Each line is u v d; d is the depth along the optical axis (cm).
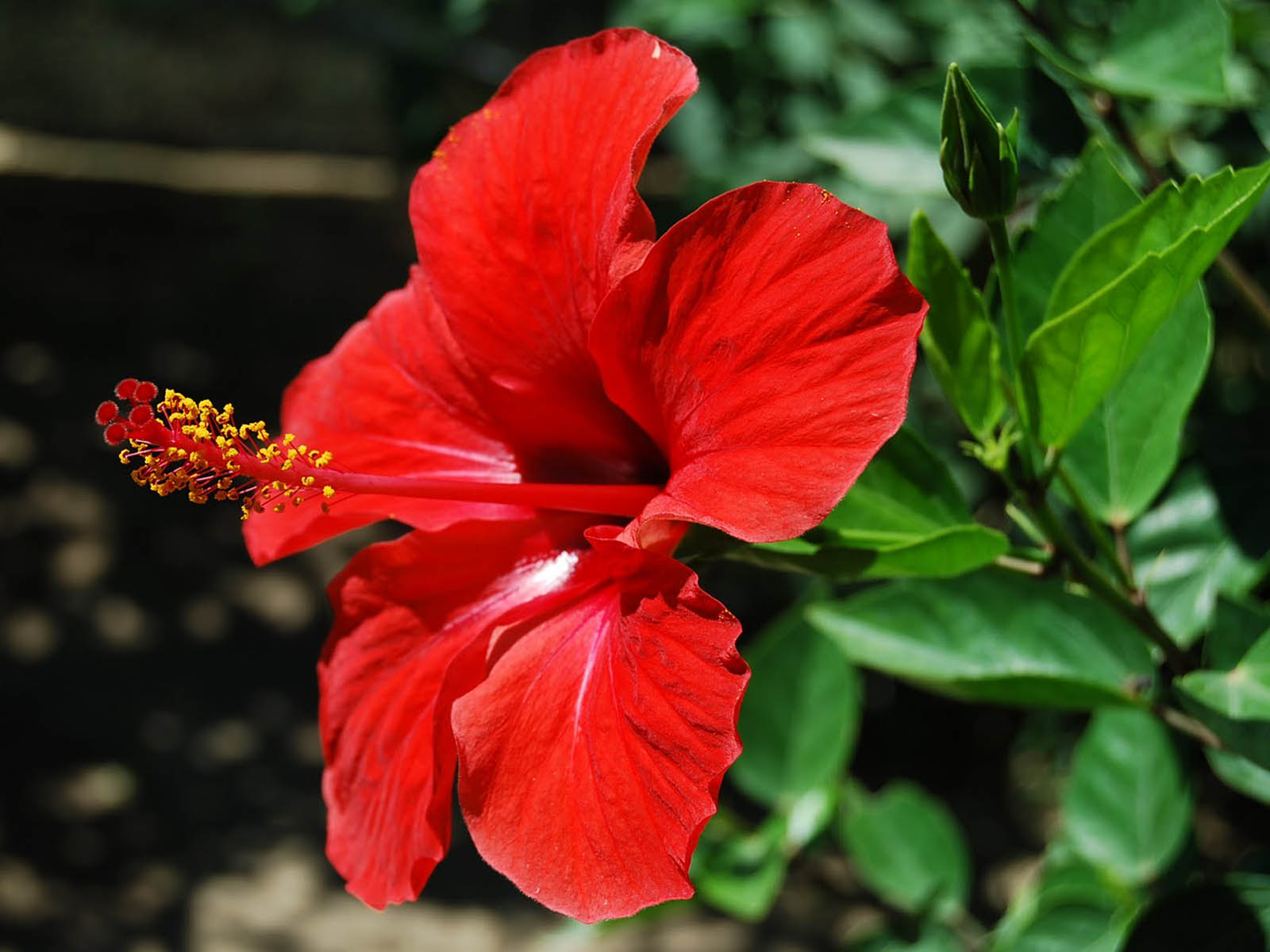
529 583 32
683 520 29
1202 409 37
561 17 93
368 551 32
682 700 27
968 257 45
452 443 33
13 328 139
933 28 49
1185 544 34
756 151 55
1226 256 35
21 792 97
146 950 86
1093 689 31
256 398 129
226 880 91
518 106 31
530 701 29
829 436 27
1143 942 31
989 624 34
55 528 119
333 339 138
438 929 88
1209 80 33
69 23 195
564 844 28
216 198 163
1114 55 34
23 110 179
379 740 32
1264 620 30
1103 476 33
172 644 109
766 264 27
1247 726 30
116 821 95
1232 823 75
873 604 35
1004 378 30
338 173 169
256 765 100
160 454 30
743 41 54
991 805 91
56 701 104
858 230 27
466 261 32
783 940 85
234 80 186
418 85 69
